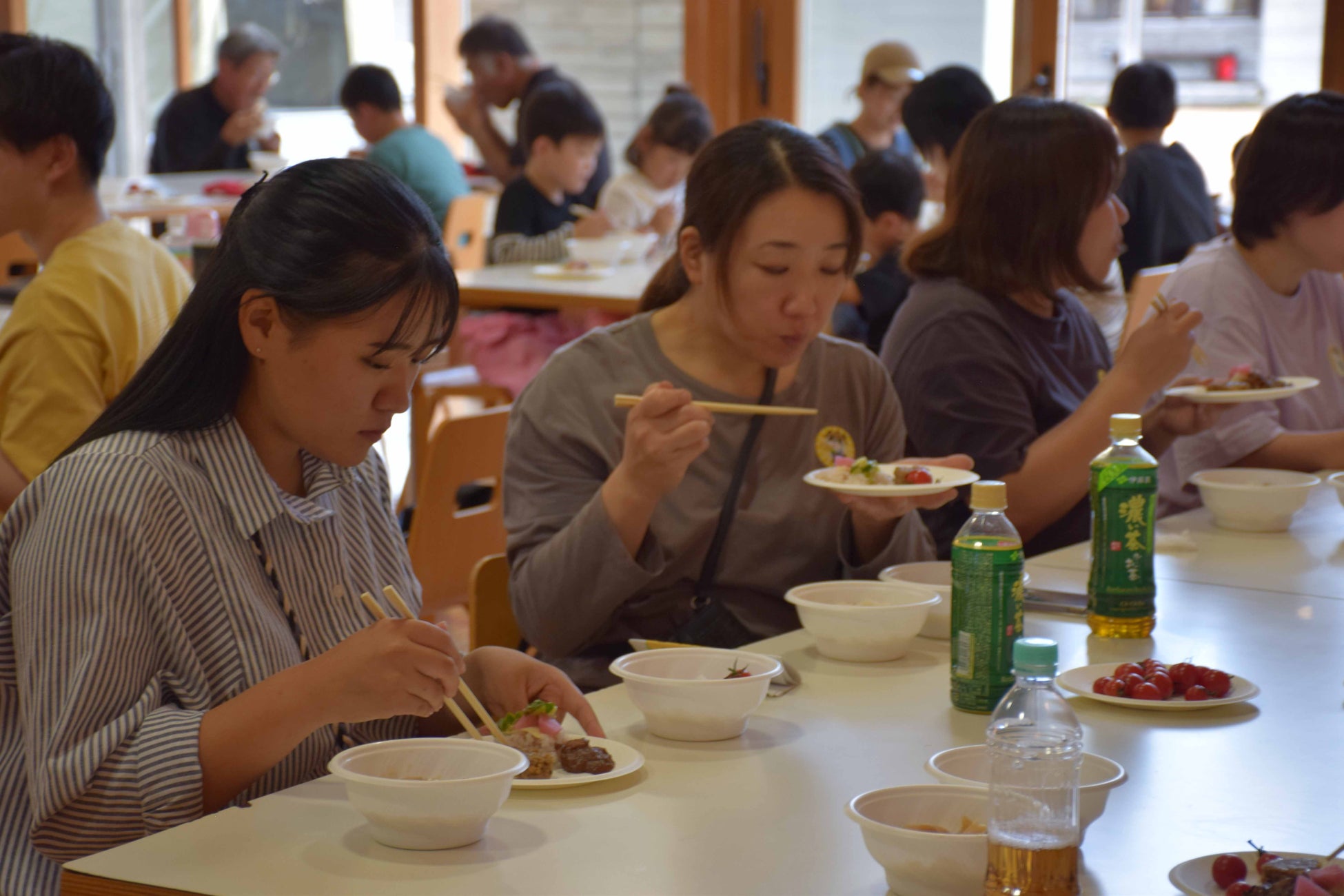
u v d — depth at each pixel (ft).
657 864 3.52
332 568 4.64
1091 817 3.58
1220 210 17.69
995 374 7.55
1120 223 7.88
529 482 6.30
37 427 7.09
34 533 4.14
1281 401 9.17
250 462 4.39
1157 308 7.13
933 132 14.69
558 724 4.37
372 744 3.88
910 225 13.43
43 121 7.07
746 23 22.00
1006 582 4.67
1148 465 5.55
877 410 6.82
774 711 4.76
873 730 4.56
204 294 4.27
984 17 19.62
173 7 29.50
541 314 16.30
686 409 5.59
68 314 7.08
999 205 7.64
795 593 5.57
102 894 3.47
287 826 3.78
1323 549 6.96
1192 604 6.03
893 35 20.58
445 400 14.73
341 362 4.09
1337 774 4.16
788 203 5.88
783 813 3.86
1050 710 3.50
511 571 6.32
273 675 4.08
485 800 3.59
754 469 6.38
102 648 4.00
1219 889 3.30
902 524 6.33
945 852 3.24
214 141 25.44
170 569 4.20
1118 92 15.99
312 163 4.19
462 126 23.30
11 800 4.34
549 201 18.74
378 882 3.42
